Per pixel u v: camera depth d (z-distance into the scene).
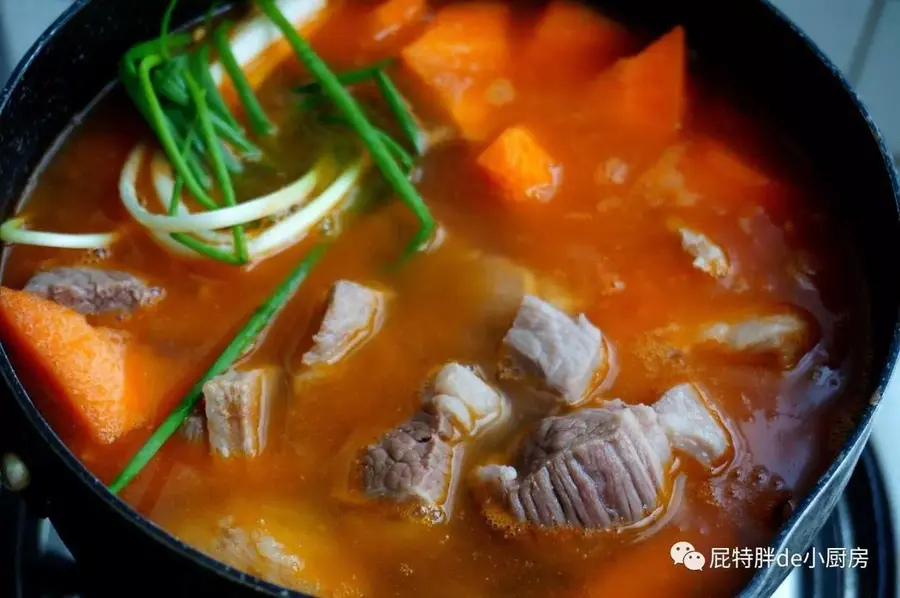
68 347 0.47
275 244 0.51
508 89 0.55
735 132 0.54
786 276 0.50
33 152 0.52
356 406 0.48
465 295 0.50
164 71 0.52
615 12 0.57
